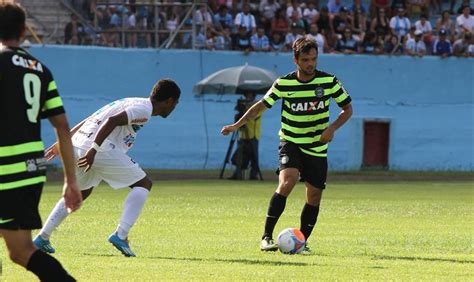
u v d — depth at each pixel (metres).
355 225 32.72
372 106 71.25
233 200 42.75
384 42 72.81
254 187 51.66
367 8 76.88
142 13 68.88
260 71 58.19
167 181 56.22
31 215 14.30
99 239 27.00
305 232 25.41
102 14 68.75
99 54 67.25
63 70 66.75
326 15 72.56
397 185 55.56
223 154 68.69
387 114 71.50
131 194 23.16
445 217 36.25
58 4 68.31
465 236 29.55
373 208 39.66
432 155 72.25
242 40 69.69
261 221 33.47
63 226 30.53
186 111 68.25
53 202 40.34
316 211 25.34
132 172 23.25
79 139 23.23
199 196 44.97
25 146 14.23
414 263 22.56
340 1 75.94
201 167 68.38
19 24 14.50
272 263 22.03
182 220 33.47
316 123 24.48
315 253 24.44
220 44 69.75
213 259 22.72
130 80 67.94
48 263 14.28
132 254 23.05
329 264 22.02
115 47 68.12
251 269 20.88
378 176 64.38
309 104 24.33
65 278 14.30
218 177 60.69
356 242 27.39
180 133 68.12
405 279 19.84
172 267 21.03
